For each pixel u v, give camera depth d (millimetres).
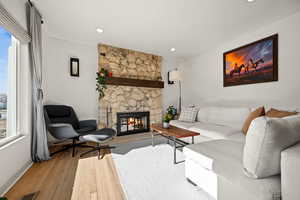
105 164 1941
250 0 1864
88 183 1498
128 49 3777
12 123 1762
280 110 1924
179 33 2820
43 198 1265
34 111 2004
